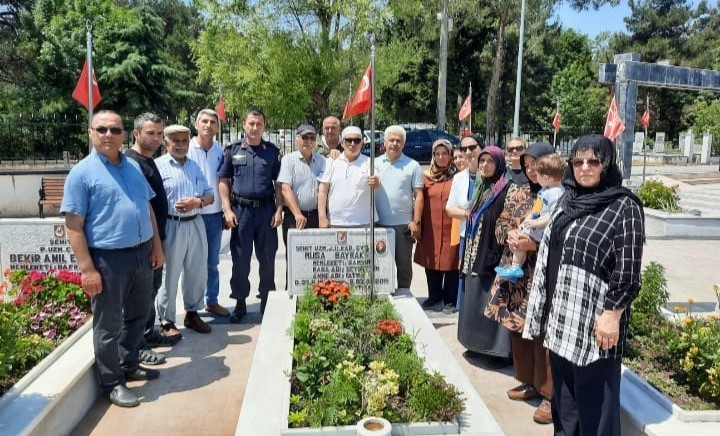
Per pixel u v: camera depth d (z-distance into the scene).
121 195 3.90
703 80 13.94
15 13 22.97
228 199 5.77
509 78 34.47
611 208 2.93
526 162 4.29
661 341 4.19
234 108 21.73
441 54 24.11
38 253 5.17
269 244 5.89
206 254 5.51
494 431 3.16
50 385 3.67
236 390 4.39
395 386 3.28
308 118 25.80
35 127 13.65
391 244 5.46
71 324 4.68
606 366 2.99
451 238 5.97
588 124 40.03
